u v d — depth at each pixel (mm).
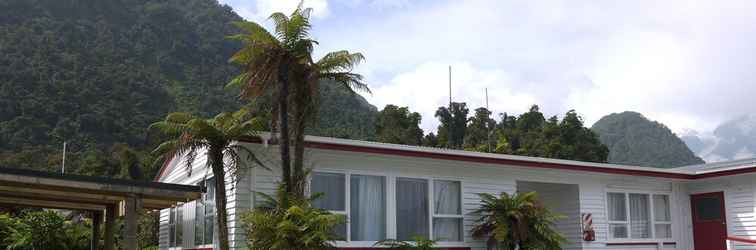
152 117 57312
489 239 14930
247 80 11992
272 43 11680
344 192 13977
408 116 46031
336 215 11578
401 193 14805
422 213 14977
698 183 19266
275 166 13312
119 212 14156
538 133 46469
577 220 17250
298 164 12031
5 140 49344
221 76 74125
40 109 53125
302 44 11773
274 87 11875
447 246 15086
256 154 13172
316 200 13570
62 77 58281
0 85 54344
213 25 89250
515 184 16344
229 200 13172
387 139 43812
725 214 18391
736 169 17781
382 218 14406
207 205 14562
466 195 15602
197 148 12930
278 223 11273
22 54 60719
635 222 18375
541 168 16281
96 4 87375
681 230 19078
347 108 59906
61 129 51438
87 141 51281
